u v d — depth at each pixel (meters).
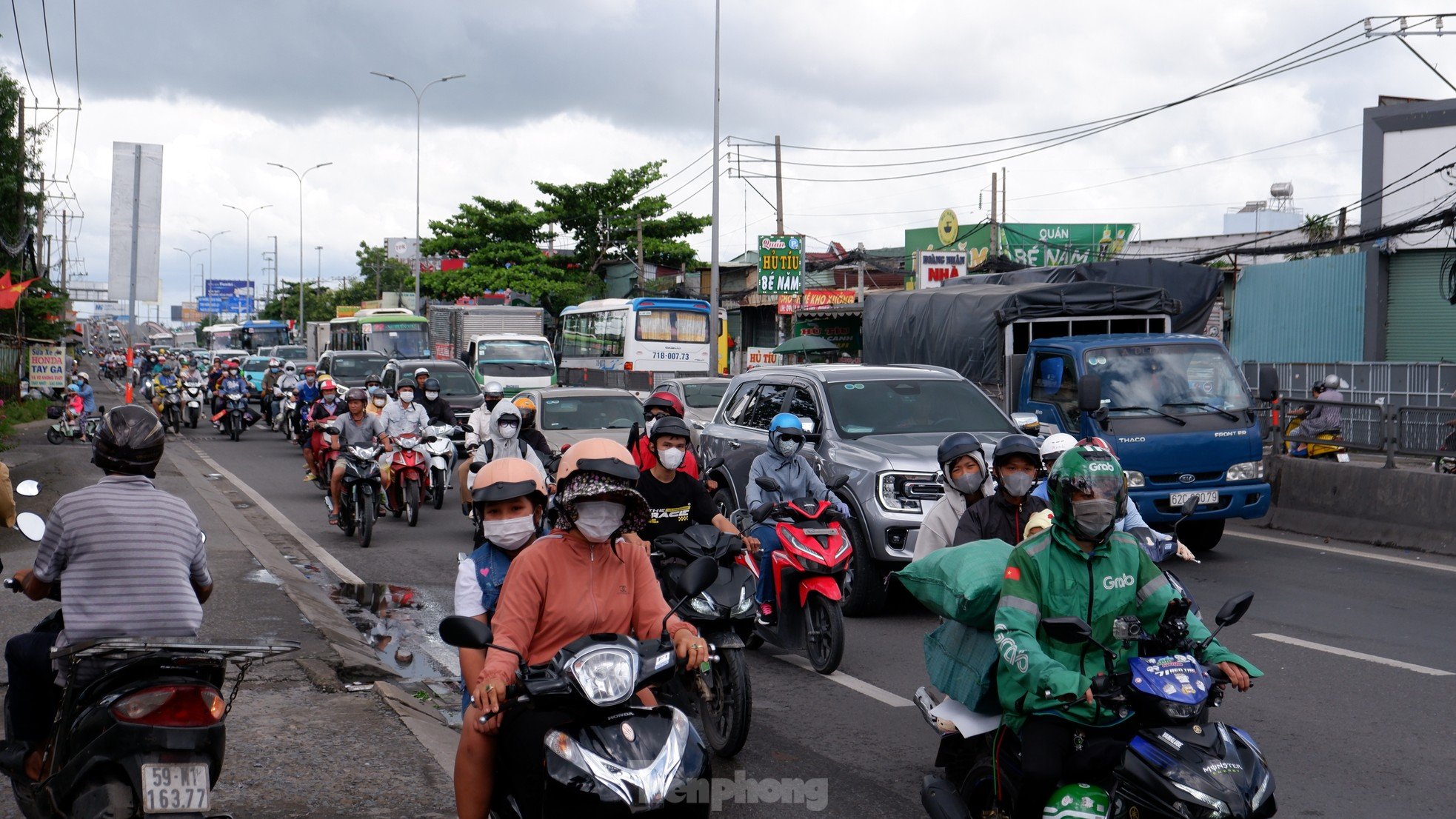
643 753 3.57
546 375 29.30
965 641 4.48
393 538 14.24
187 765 4.05
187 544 4.48
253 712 6.44
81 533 4.28
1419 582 11.02
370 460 13.77
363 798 5.17
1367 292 24.28
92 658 4.13
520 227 54.31
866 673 8.00
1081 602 4.03
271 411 31.78
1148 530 5.85
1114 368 12.91
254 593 9.53
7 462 19.27
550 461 11.44
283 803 5.09
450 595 10.81
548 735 3.62
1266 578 11.34
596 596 4.01
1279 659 8.15
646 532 7.27
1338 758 6.04
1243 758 3.77
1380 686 7.43
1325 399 15.46
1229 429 12.44
